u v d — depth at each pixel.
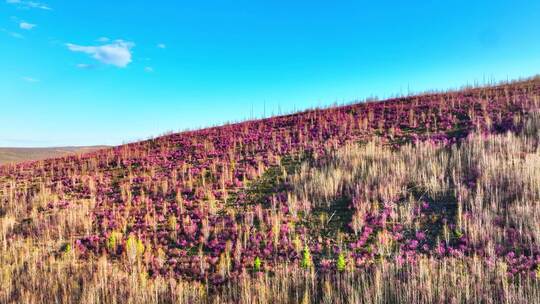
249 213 20.41
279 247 16.69
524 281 11.92
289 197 20.98
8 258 16.70
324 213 19.42
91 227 20.00
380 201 19.70
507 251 14.01
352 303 11.62
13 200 25.55
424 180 20.38
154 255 17.02
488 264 13.14
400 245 15.52
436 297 11.80
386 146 28.12
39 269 15.84
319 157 27.62
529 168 18.69
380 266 13.84
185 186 25.59
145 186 26.75
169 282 14.66
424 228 16.72
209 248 17.42
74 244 18.36
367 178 21.45
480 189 18.22
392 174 21.70
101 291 14.01
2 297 13.80
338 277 13.45
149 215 21.34
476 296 11.47
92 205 23.36
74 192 27.09
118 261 16.62
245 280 13.96
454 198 18.58
